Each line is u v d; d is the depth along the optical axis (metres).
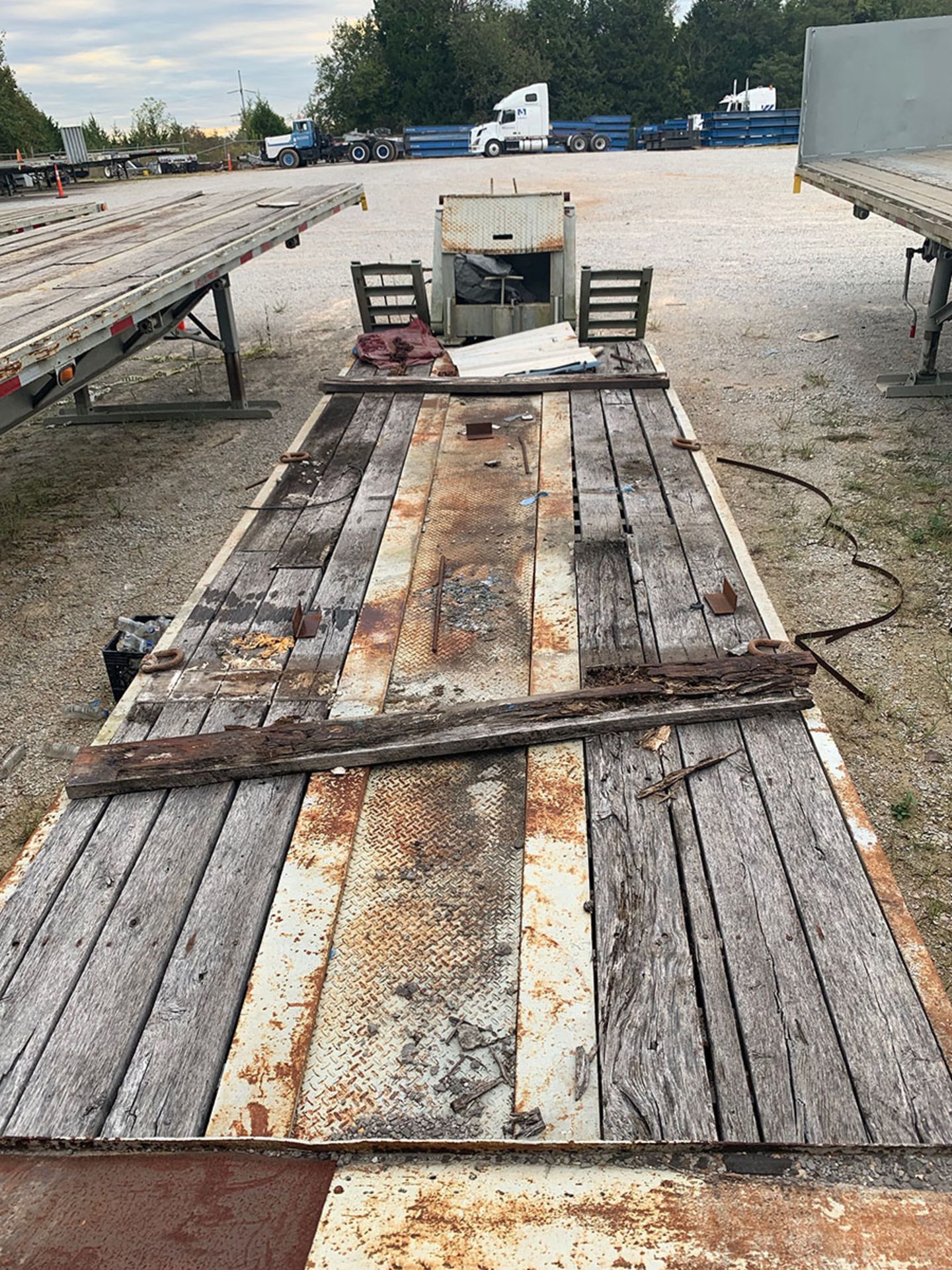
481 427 5.22
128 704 3.05
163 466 7.62
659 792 2.54
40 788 4.09
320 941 2.19
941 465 6.60
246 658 3.27
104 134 49.56
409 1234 1.55
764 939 2.10
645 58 47.44
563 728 2.75
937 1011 1.92
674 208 17.80
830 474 6.58
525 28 46.91
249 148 44.66
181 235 7.81
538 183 22.20
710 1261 1.49
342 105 44.31
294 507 4.42
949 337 9.57
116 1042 1.97
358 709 2.97
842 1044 1.87
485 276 7.50
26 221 9.55
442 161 31.42
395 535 4.11
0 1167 1.75
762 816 2.44
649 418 5.34
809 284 11.94
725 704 2.80
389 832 2.53
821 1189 1.60
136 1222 1.62
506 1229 1.55
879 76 9.57
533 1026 1.96
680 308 11.11
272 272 14.60
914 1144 1.67
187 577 5.77
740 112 35.19
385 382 6.02
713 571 3.65
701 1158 1.67
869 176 8.34
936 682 4.36
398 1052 1.98
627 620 3.34
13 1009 2.05
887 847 3.51
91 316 5.00
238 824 2.54
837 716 4.18
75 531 6.48
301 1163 1.71
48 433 8.56
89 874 2.39
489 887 2.37
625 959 2.08
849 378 8.49
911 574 5.24
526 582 3.71
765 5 51.53
